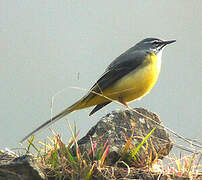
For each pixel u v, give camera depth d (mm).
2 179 7758
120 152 9148
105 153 8508
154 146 9781
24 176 7816
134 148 9195
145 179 8594
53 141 9672
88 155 8742
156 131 10305
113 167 8500
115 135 9875
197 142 9516
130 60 13578
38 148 9945
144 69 13492
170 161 9305
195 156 9125
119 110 10609
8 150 9562
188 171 8797
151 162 9094
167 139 10242
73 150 9086
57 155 8500
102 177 8242
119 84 13555
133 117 10445
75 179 8164
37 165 8047
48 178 8195
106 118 10289
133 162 9070
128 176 8531
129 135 10000
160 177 8633
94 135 9820
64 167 8250
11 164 7820
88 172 8164
